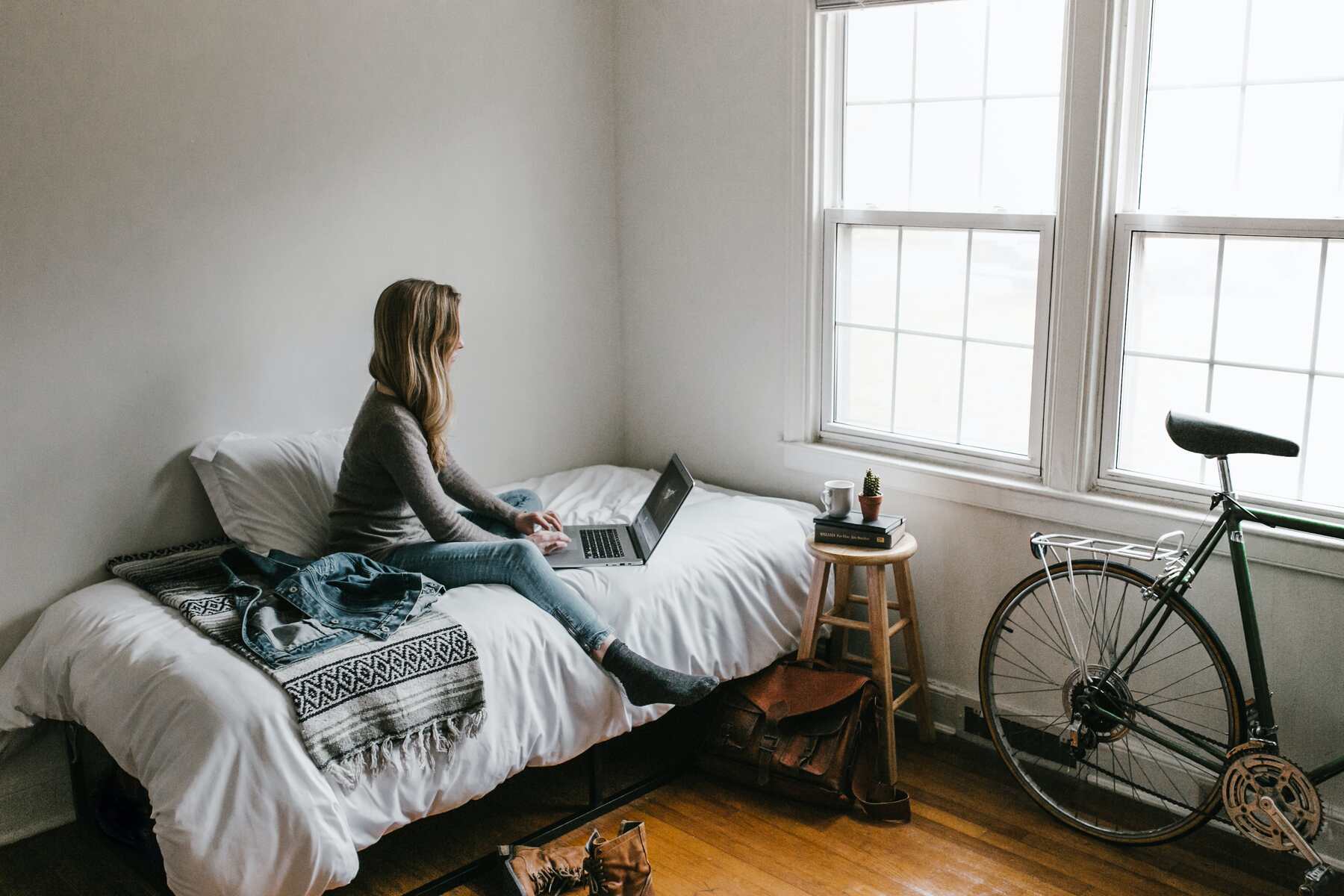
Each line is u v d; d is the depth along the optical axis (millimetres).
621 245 3775
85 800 2711
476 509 2967
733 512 3160
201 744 1999
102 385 2701
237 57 2801
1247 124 2484
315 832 2029
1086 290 2719
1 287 2518
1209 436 2354
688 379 3684
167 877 2092
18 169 2506
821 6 3074
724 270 3490
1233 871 2512
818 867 2521
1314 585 2471
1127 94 2631
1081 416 2801
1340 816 2492
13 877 2539
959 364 3094
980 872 2502
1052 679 2947
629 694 2512
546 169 3527
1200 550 2465
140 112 2666
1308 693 2523
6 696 2529
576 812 2732
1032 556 2943
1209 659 2654
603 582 2682
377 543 2742
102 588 2615
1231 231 2508
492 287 3449
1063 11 2746
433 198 3256
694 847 2600
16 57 2469
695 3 3371
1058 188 2746
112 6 2586
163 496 2842
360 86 3045
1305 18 2367
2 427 2564
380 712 2158
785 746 2773
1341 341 2412
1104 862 2541
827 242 3279
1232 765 2357
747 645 2885
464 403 3443
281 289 2979
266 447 2893
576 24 3521
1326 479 2490
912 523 3174
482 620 2424
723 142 3396
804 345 3336
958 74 2953
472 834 2646
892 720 2818
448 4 3191
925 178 3072
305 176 2975
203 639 2266
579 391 3764
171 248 2764
